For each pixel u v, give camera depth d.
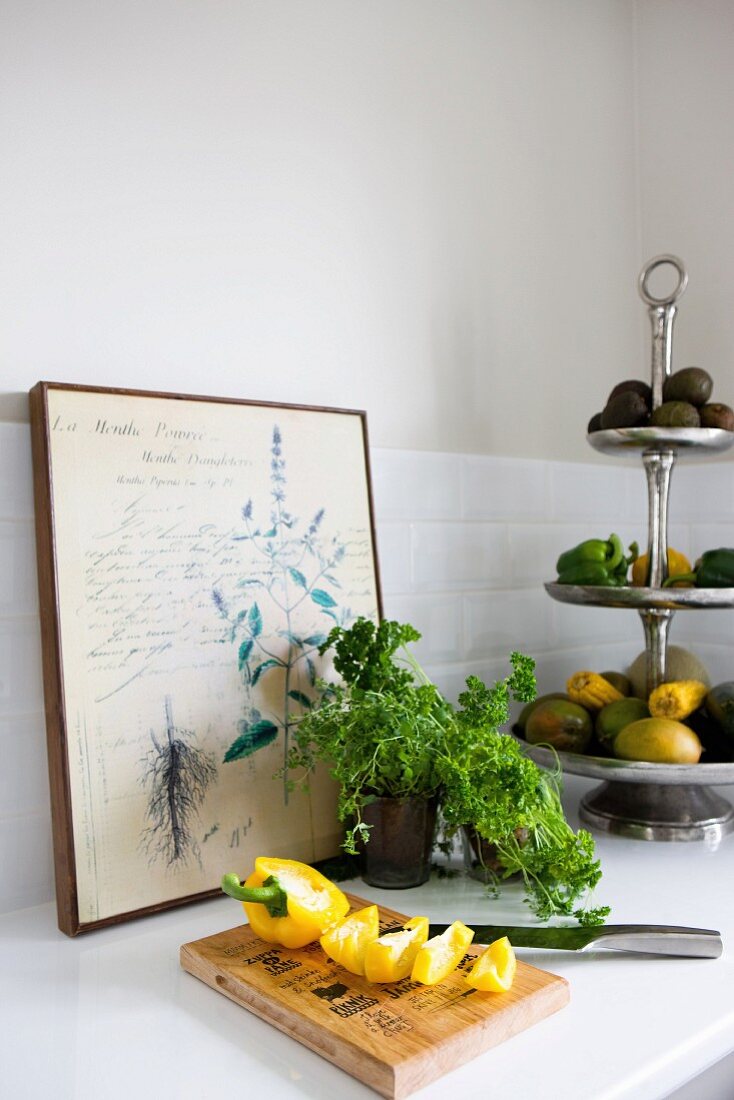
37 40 1.02
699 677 1.33
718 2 1.57
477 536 1.45
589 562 1.28
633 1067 0.69
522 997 0.75
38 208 1.03
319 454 1.19
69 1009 0.79
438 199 1.40
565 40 1.58
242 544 1.10
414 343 1.37
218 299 1.17
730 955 0.88
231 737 1.06
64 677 0.95
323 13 1.27
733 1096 0.84
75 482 0.99
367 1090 0.67
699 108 1.61
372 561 1.23
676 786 1.23
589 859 0.95
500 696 1.03
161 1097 0.66
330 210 1.27
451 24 1.41
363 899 0.99
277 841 1.08
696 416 1.21
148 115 1.11
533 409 1.53
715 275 1.60
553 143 1.56
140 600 1.01
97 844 0.95
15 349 1.01
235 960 0.83
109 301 1.08
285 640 1.12
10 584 1.01
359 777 1.01
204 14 1.15
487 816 0.95
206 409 1.09
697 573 1.25
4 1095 0.67
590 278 1.61
